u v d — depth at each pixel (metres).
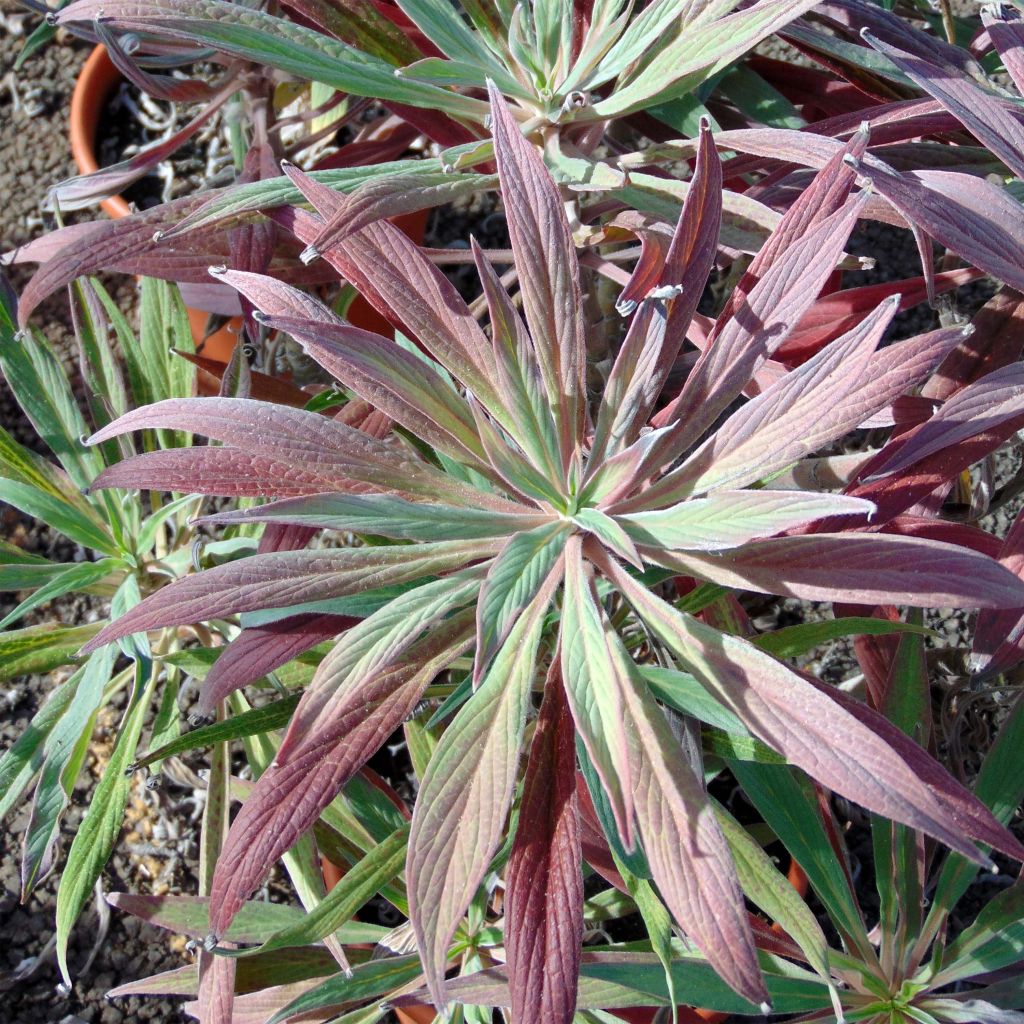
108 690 0.70
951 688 0.67
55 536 0.97
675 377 0.64
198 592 0.44
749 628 0.56
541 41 0.57
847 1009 0.57
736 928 0.41
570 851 0.45
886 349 0.44
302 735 0.44
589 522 0.47
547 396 0.48
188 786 0.87
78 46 1.17
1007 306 0.54
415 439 0.60
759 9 0.50
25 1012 0.79
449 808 0.43
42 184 1.12
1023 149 0.51
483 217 1.07
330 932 0.50
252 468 0.47
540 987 0.43
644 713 0.45
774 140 0.53
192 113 1.04
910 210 0.46
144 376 0.69
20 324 0.57
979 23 0.75
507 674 0.46
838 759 0.42
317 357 0.48
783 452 0.45
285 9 0.72
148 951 0.82
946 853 0.65
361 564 0.47
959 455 0.50
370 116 1.01
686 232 0.48
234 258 0.59
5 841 0.85
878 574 0.43
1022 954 0.56
